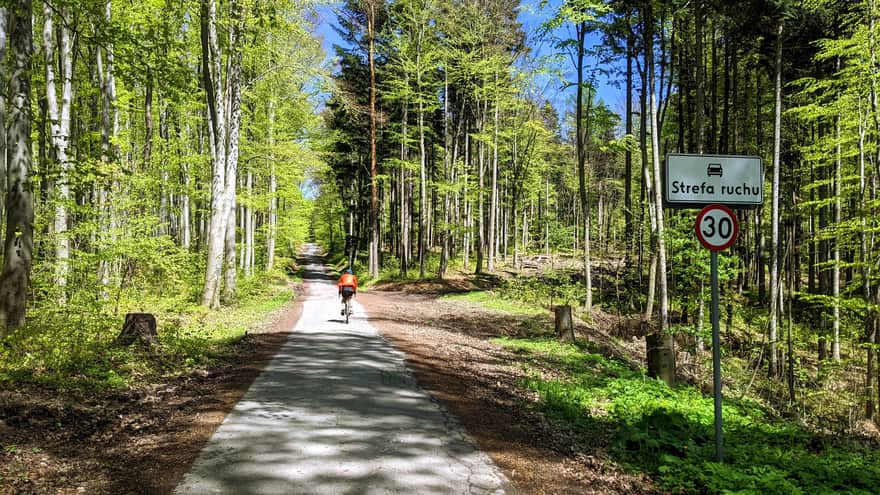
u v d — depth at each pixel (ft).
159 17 50.75
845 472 19.07
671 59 68.90
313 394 24.88
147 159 62.34
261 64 70.33
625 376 36.19
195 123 85.25
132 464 15.83
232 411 21.81
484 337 51.49
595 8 55.98
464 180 115.24
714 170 17.92
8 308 29.12
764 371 58.08
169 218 98.68
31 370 23.73
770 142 78.43
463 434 19.98
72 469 15.24
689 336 66.54
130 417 20.70
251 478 14.92
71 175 34.12
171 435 18.67
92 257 41.47
